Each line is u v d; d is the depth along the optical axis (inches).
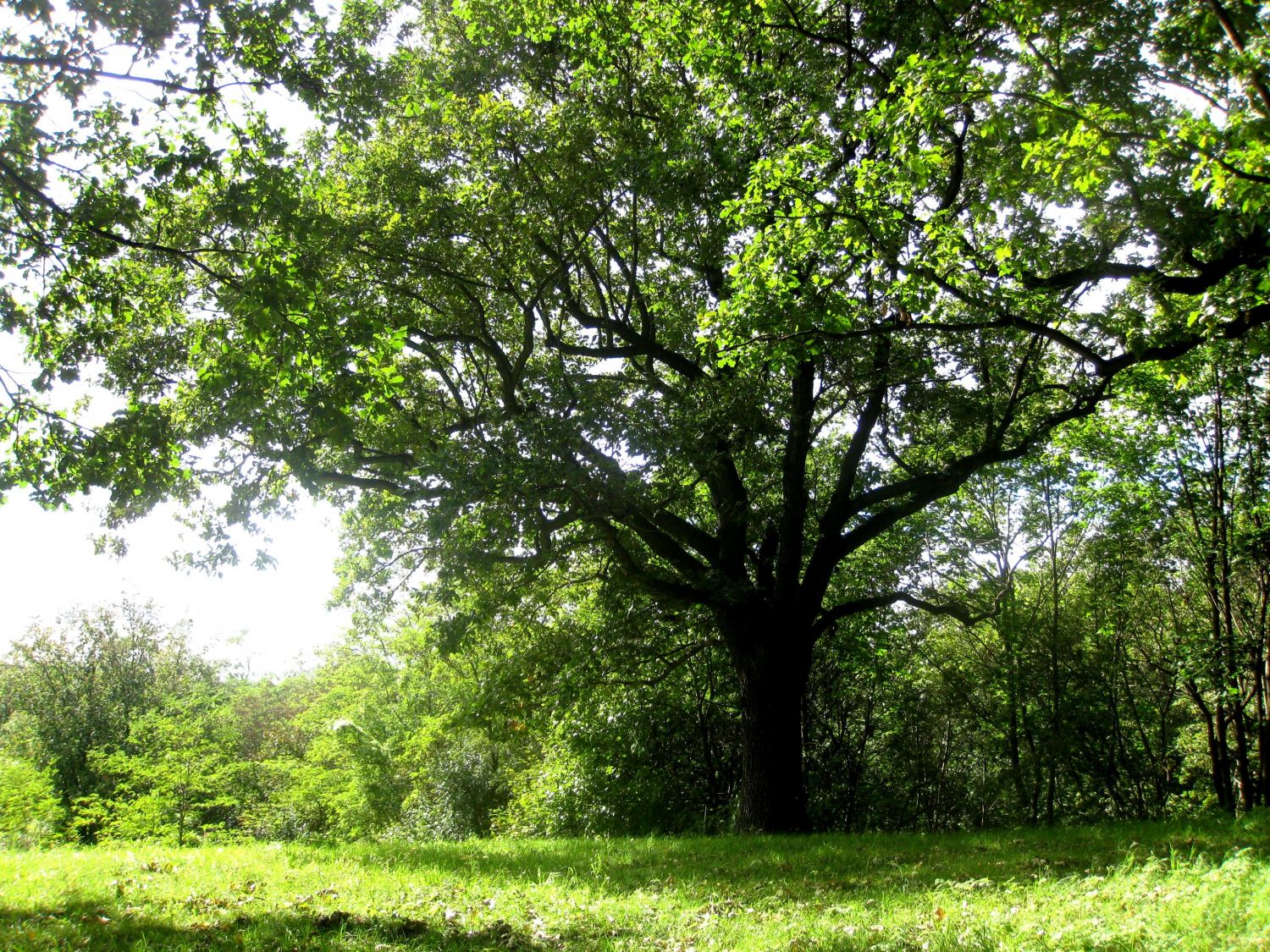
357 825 1213.7
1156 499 783.7
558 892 306.8
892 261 418.0
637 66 543.2
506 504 489.4
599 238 605.3
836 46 499.8
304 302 349.4
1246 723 816.9
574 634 669.9
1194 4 316.8
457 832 1038.4
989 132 325.4
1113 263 403.9
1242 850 281.3
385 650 1122.7
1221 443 762.2
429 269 535.5
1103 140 309.4
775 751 574.9
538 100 568.7
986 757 944.9
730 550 597.0
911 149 378.6
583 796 786.8
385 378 382.3
